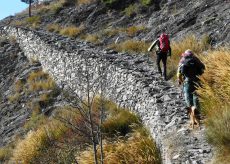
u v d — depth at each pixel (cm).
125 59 1650
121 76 1360
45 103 1742
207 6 1814
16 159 1319
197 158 698
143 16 2244
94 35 2241
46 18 2817
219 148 693
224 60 999
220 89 882
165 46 1318
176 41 1670
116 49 1897
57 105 1655
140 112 1151
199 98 870
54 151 1091
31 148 1277
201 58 1173
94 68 1568
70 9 2766
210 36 1488
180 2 2117
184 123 870
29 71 2119
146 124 1055
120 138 1056
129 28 2116
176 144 777
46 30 2608
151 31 1959
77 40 2259
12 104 1900
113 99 1382
